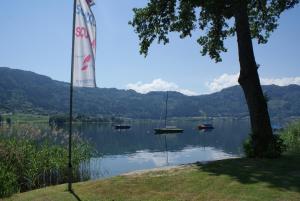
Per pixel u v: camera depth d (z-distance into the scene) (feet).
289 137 94.99
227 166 49.06
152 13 68.95
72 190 44.29
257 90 58.34
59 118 425.69
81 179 77.66
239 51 59.62
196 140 264.31
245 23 59.31
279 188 38.45
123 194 40.91
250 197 36.60
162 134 349.82
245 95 59.11
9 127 76.28
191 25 71.26
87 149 90.94
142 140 266.57
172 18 69.87
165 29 70.13
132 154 165.58
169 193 39.91
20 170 64.13
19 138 72.54
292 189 38.04
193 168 49.24
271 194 37.01
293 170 45.57
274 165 48.70
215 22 73.56
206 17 72.59
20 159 64.59
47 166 69.31
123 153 170.40
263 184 39.93
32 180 64.18
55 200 40.52
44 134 78.74
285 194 36.76
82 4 44.32
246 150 57.72
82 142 92.53
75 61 44.29
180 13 69.26
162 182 43.47
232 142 239.71
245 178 42.42
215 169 47.52
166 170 49.47
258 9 75.36
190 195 38.68
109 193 41.60
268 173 44.27
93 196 41.06
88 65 44.19
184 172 47.01
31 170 64.54
